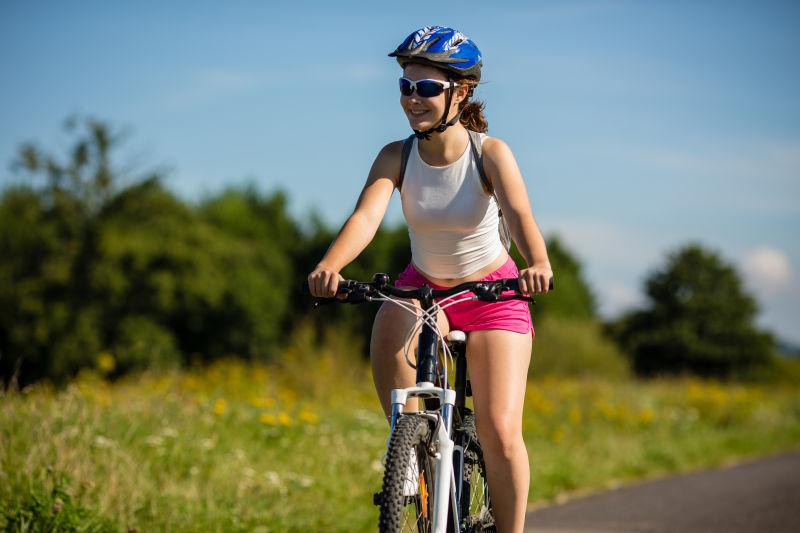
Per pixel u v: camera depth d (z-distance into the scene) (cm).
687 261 10106
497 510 601
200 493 919
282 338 7725
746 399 2977
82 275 6450
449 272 629
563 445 1845
